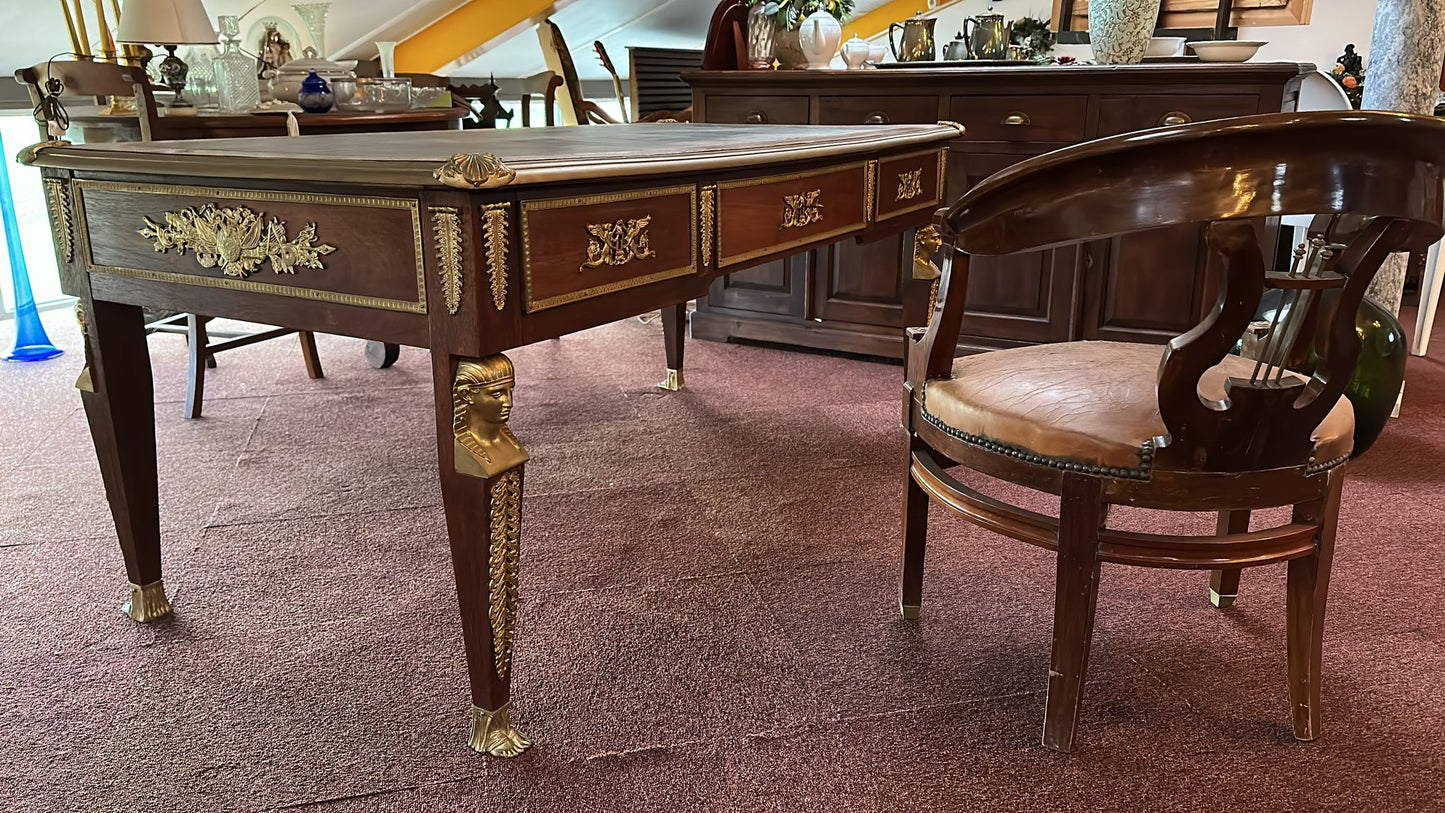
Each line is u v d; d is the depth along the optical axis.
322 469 2.44
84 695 1.50
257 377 3.24
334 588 1.84
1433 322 3.77
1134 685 1.53
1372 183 1.05
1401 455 2.48
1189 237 2.93
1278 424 1.21
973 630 1.70
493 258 1.14
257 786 1.30
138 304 1.51
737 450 2.58
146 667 1.58
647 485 2.35
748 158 1.48
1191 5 3.61
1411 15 2.55
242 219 1.34
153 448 1.68
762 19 3.36
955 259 1.42
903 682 1.54
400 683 1.54
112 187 1.46
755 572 1.91
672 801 1.28
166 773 1.33
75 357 3.50
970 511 1.43
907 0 5.41
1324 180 1.05
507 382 1.21
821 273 3.45
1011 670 1.58
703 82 3.38
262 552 1.99
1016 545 2.02
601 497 2.28
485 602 1.30
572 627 1.71
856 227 1.99
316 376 3.21
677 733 1.42
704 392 3.08
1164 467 1.23
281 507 2.21
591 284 1.29
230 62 3.18
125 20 3.02
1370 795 1.28
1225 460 1.22
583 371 3.32
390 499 2.25
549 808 1.27
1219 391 1.35
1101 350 1.57
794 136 1.92
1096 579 1.31
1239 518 1.68
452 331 1.18
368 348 3.33
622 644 1.66
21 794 1.28
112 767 1.34
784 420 2.82
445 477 1.27
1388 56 2.61
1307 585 1.33
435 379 1.22
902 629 1.70
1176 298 2.99
